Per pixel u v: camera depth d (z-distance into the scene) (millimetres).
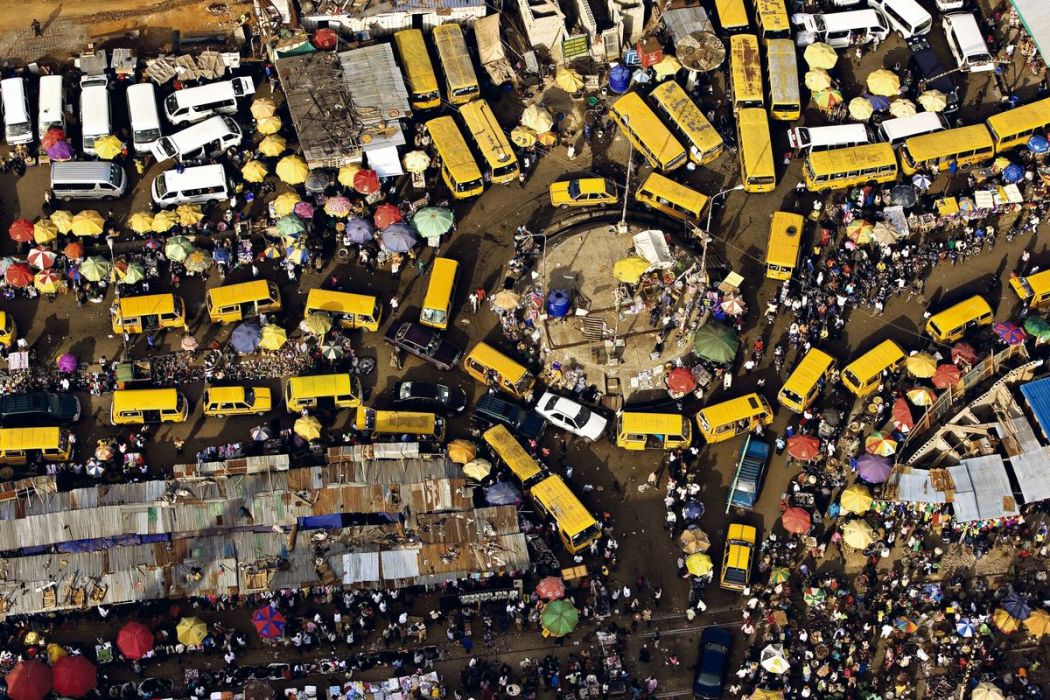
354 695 103938
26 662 102812
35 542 108000
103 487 109812
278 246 124062
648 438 115750
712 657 106188
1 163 127938
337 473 111812
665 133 129250
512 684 105312
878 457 114000
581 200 127188
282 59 132125
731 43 134875
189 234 124250
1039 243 127000
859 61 138125
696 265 124688
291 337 120625
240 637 106938
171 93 132250
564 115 133750
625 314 122562
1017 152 131250
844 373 118750
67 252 121125
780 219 124938
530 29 134875
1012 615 107562
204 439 115875
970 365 119438
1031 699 106000
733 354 118375
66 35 135375
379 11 134500
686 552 111062
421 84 131375
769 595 110125
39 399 114125
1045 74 136125
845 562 112250
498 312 122938
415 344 118688
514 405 117062
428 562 108688
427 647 107125
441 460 113562
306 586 107688
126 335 119375
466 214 128250
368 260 124375
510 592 108375
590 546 111625
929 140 129000
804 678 106500
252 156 129375
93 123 127938
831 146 129250
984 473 112938
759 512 114500
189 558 107875
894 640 108438
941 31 139250
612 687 105750
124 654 103750
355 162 127625
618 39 135250
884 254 125500
